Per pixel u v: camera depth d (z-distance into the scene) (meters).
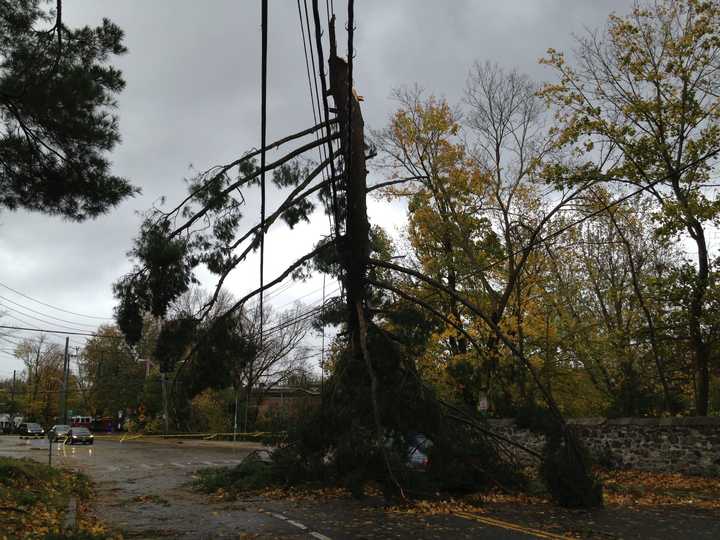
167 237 15.19
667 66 20.12
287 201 15.41
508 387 24.86
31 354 88.38
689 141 19.83
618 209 24.89
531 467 20.67
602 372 25.92
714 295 18.75
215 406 52.72
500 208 26.16
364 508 12.77
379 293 20.00
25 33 12.16
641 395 23.42
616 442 19.97
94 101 12.48
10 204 12.89
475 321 24.73
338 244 15.68
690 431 17.80
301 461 15.68
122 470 24.56
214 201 15.52
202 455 33.78
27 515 10.25
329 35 13.48
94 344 74.81
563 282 27.00
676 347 21.05
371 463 14.23
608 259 27.16
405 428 15.00
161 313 15.77
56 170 12.65
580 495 12.94
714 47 19.62
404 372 15.80
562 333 26.03
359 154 15.55
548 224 25.95
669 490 15.38
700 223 19.70
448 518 11.38
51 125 12.25
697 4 19.86
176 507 13.19
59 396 86.25
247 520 11.18
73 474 20.03
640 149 20.12
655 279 20.09
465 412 16.97
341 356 16.66
